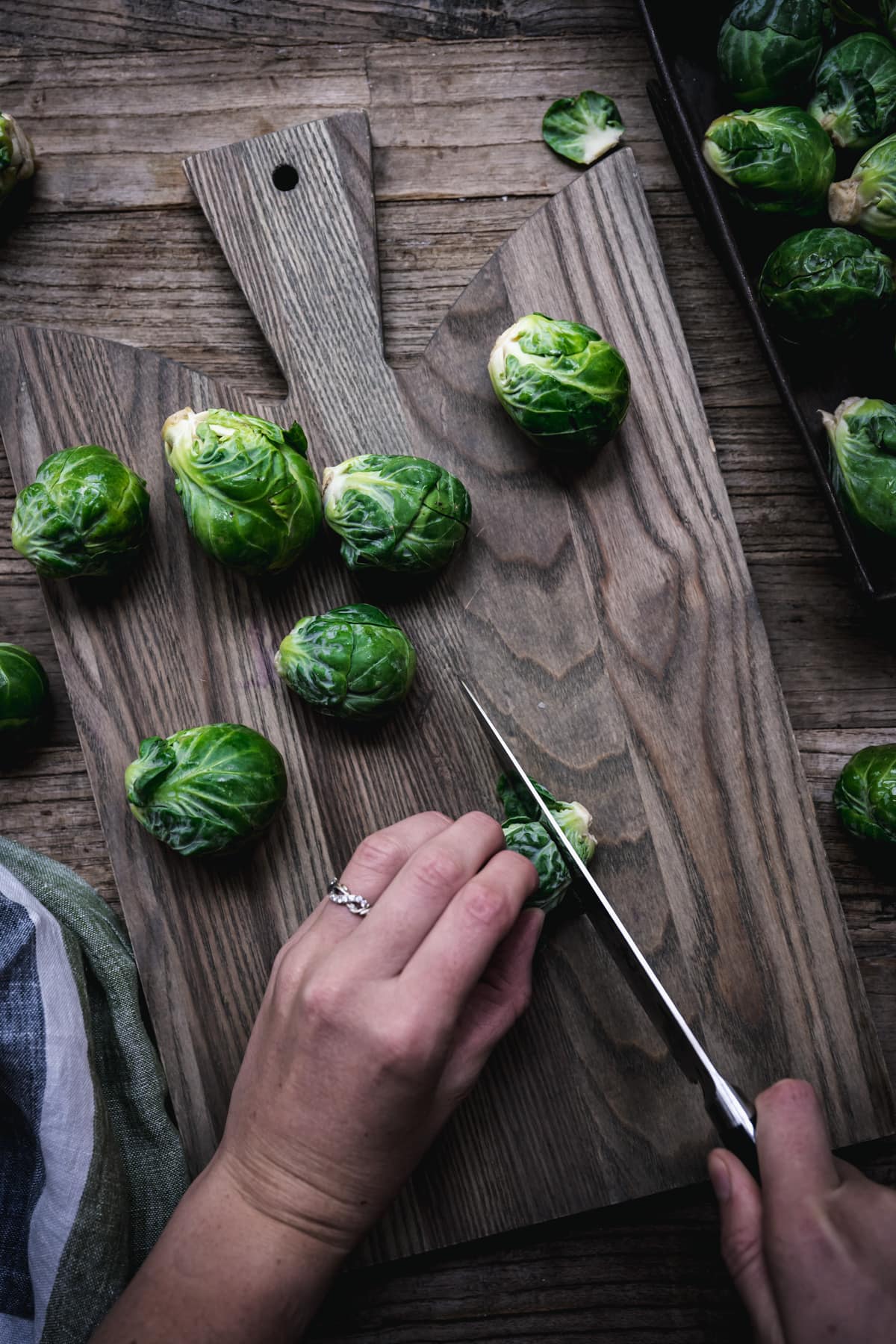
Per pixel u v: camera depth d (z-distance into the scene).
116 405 0.51
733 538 0.51
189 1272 0.41
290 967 0.43
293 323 0.51
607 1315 0.49
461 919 0.40
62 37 0.54
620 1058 0.49
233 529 0.48
